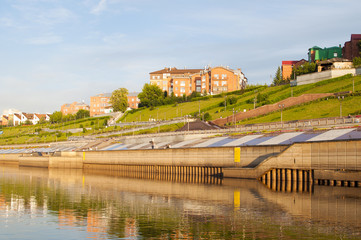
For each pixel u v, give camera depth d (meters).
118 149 159.12
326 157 84.00
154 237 49.97
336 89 190.88
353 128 97.56
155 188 94.31
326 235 49.44
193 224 55.94
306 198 74.44
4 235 51.50
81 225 56.38
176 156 119.88
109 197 81.06
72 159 166.62
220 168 109.19
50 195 84.94
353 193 79.06
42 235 51.41
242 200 73.69
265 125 148.75
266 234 50.31
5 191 91.94
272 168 93.75
